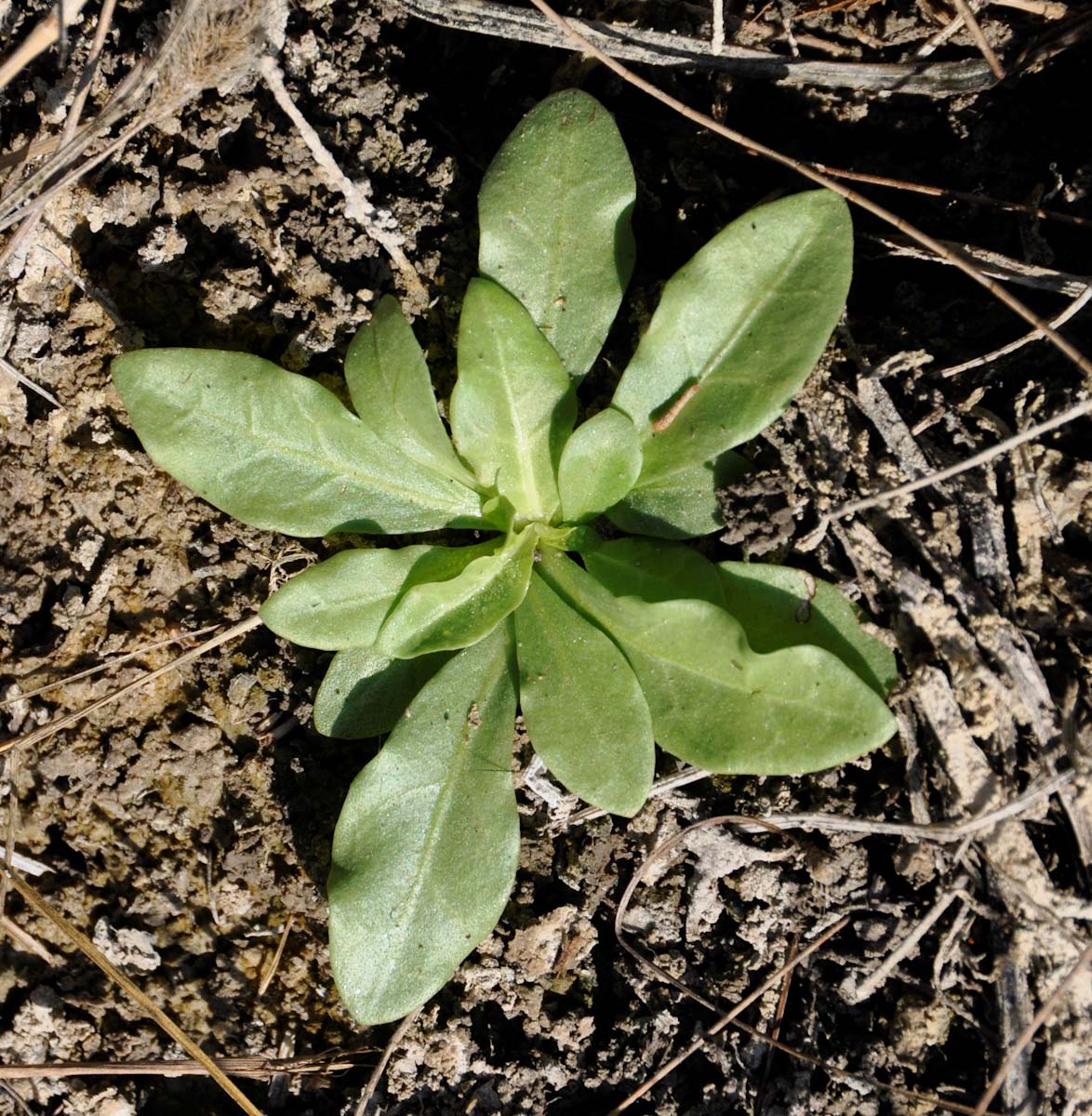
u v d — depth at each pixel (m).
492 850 0.42
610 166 0.42
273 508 0.42
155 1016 0.43
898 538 0.42
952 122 0.43
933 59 0.43
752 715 0.41
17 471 0.43
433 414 0.42
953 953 0.42
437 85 0.44
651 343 0.42
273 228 0.43
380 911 0.42
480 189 0.43
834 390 0.42
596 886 0.43
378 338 0.42
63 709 0.43
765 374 0.42
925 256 0.43
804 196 0.42
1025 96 0.43
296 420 0.42
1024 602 0.42
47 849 0.44
